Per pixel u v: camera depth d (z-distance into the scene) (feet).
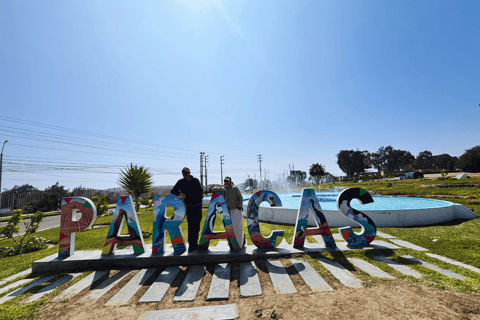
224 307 10.35
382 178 177.58
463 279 12.20
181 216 17.58
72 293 12.49
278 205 18.10
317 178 168.96
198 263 16.31
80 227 17.46
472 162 148.66
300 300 10.65
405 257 15.85
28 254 22.04
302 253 16.78
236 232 17.42
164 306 10.69
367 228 18.78
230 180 17.95
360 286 11.81
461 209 30.19
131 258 16.48
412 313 9.25
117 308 10.68
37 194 96.07
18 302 11.62
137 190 36.52
